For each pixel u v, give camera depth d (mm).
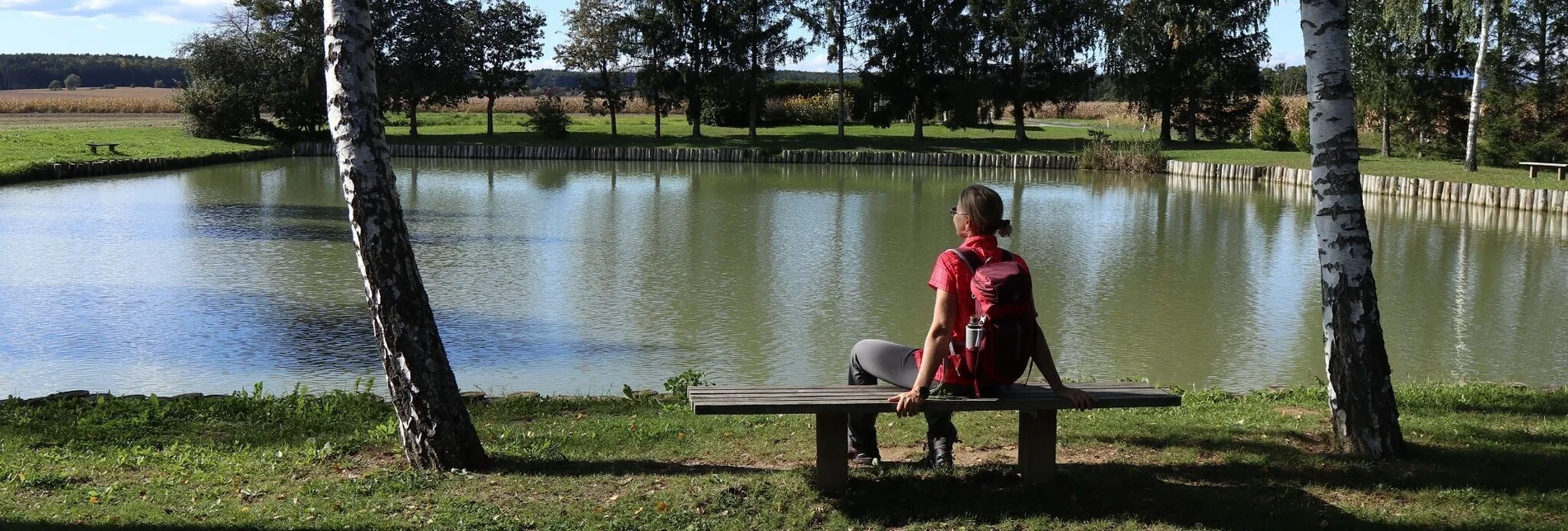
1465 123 39281
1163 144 50938
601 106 55938
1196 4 43719
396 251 5520
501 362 11828
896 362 5039
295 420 7328
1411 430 6625
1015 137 55562
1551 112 35469
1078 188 37281
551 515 4918
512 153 49281
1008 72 52031
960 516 4848
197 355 11828
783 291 16250
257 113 50812
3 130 48688
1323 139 5785
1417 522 4832
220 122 49156
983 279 4570
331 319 13656
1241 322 14336
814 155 47969
